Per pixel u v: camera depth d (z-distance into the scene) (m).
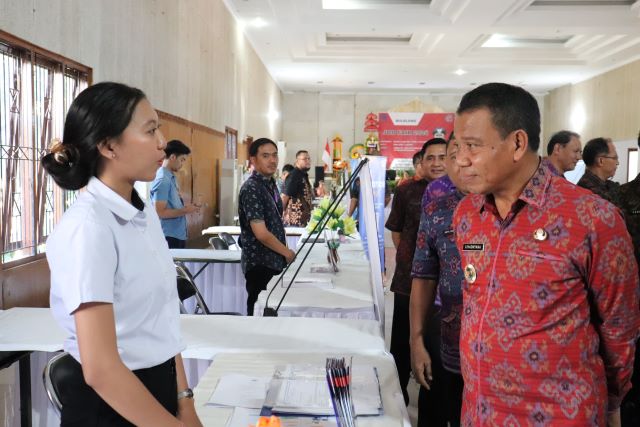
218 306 4.21
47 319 2.21
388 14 9.36
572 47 11.92
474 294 1.22
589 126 14.01
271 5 8.89
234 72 9.48
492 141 1.12
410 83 15.76
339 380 1.30
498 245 1.17
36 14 3.21
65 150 1.06
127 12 4.66
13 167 3.02
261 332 2.03
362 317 2.44
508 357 1.13
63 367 1.31
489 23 9.52
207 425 1.29
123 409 0.98
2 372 2.03
